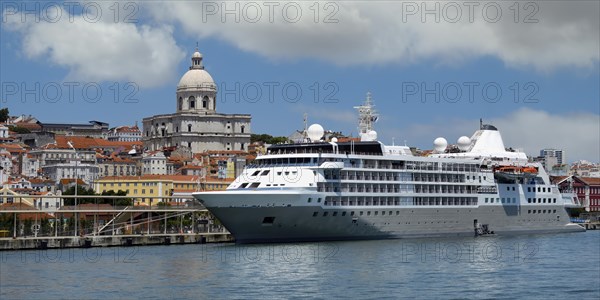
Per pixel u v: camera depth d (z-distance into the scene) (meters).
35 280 114.81
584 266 130.50
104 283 112.06
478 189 179.12
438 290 107.62
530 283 114.38
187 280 113.69
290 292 105.12
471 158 184.75
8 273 121.00
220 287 108.56
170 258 135.38
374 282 112.31
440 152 194.75
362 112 179.25
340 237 155.25
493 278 117.88
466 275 119.69
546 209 194.75
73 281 113.81
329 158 151.88
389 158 161.88
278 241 150.38
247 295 103.44
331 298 101.69
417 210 165.88
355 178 156.50
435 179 170.75
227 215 146.50
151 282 112.62
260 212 145.62
